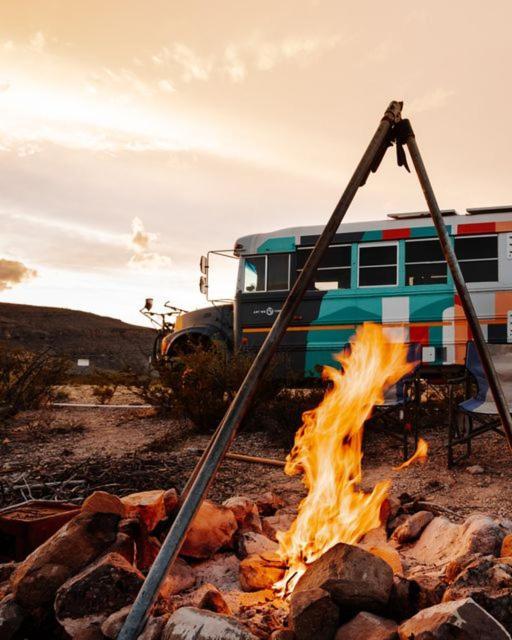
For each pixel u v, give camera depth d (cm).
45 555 240
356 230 1047
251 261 1116
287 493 467
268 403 762
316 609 212
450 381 552
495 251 968
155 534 304
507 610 198
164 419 872
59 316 8075
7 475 502
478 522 296
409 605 225
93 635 213
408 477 516
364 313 1022
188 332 1221
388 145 304
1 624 226
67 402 1150
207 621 197
